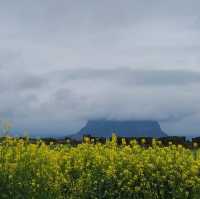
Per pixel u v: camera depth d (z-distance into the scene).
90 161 15.19
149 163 15.38
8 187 12.62
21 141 14.84
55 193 13.19
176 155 15.88
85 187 14.07
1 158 13.63
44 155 14.40
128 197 14.27
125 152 15.66
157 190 14.55
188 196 14.52
